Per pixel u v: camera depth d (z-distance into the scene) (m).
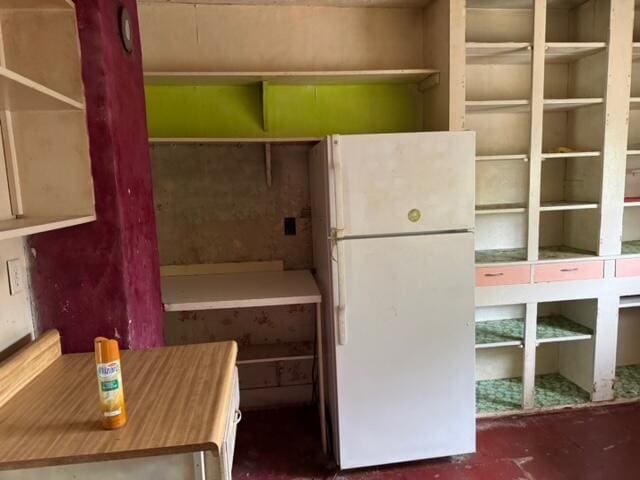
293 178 2.82
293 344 2.88
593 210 2.71
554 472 2.22
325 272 2.27
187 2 2.57
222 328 2.88
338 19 2.70
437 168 2.09
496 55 2.59
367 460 2.23
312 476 2.26
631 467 2.24
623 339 3.15
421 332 2.18
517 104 2.52
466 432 2.29
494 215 2.95
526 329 2.66
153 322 1.98
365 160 2.05
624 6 2.48
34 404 1.20
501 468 2.26
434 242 2.13
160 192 2.74
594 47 2.51
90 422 1.10
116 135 1.59
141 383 1.29
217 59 2.65
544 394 2.88
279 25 2.66
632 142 3.01
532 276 2.61
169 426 1.06
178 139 2.42
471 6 2.69
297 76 2.50
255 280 2.62
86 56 1.51
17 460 0.96
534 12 2.42
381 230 2.10
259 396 2.94
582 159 2.80
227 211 2.79
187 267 2.79
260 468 2.33
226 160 2.76
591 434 2.51
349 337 2.14
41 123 1.52
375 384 2.19
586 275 2.66
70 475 1.00
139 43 1.91
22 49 1.48
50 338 1.52
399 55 2.75
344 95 2.78
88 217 1.52
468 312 2.20
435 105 2.62
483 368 3.07
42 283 1.60
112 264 1.61
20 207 1.53
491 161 2.89
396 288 2.14
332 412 2.33
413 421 2.24
